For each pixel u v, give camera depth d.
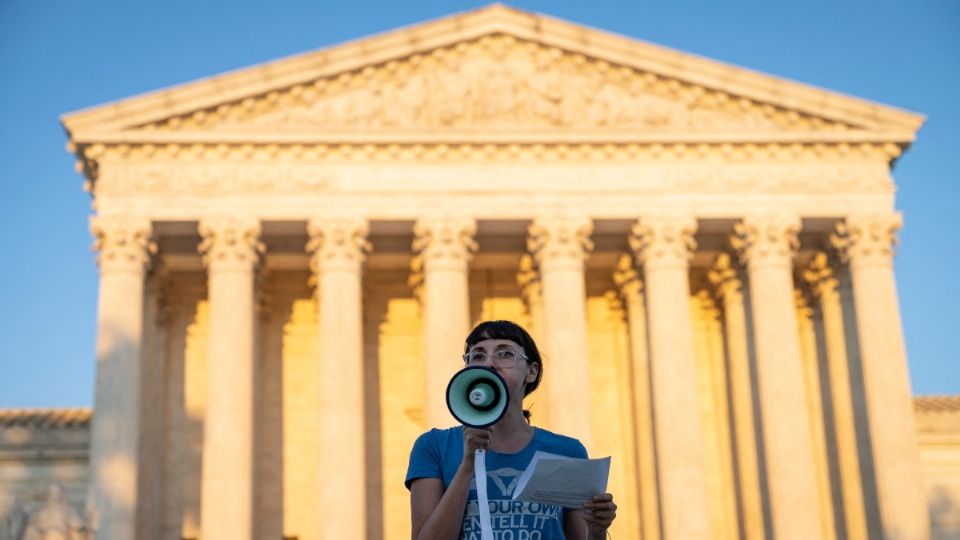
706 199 59.31
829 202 59.72
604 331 69.06
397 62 59.44
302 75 58.12
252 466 55.50
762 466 60.00
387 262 63.84
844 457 61.53
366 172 58.41
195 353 65.88
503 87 59.53
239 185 57.62
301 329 67.62
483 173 58.84
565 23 59.41
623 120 59.59
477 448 7.82
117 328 55.38
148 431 59.62
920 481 56.97
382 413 67.00
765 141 59.56
